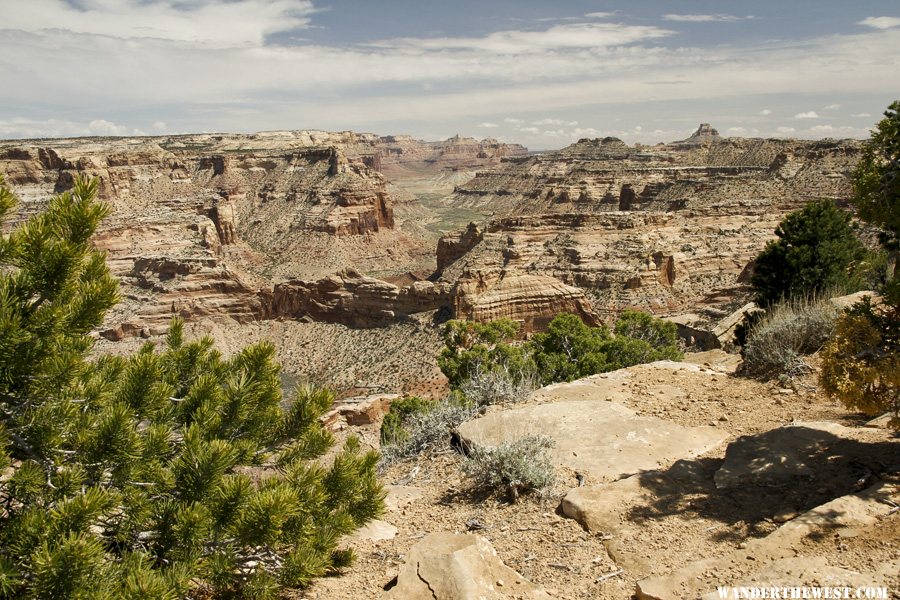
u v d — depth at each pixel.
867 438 10.95
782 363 15.98
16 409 8.22
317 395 11.14
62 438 8.14
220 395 10.59
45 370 8.03
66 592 6.70
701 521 9.47
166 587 7.16
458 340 39.56
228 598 8.95
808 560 7.51
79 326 8.19
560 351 33.59
